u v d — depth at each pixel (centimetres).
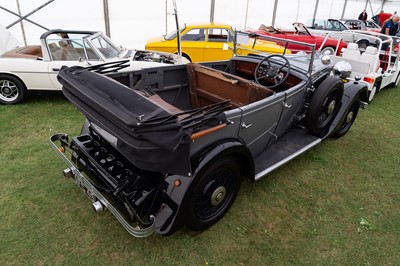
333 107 418
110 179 254
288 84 398
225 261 255
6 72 515
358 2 1962
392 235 296
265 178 372
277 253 266
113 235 271
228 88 343
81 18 857
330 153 448
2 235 264
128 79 340
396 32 982
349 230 299
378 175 398
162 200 245
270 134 346
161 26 1009
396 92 810
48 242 260
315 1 1577
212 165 249
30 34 805
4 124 470
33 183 333
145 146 193
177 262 251
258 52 482
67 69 282
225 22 1196
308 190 356
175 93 396
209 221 278
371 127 558
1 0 745
